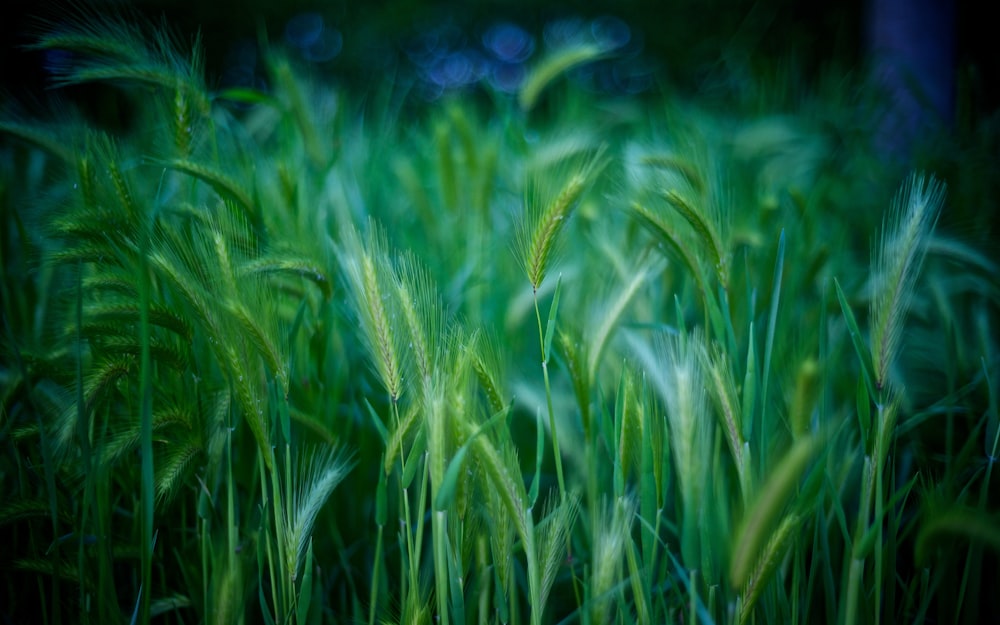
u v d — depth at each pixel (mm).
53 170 880
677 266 833
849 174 1176
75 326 707
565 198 678
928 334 862
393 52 3008
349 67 2881
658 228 725
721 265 716
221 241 697
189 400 712
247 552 728
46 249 777
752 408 658
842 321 814
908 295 675
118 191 724
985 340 810
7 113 801
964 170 988
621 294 734
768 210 850
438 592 661
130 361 698
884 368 661
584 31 969
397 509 767
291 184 811
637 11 2859
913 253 672
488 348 698
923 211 678
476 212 915
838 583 736
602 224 882
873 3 1759
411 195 950
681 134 982
